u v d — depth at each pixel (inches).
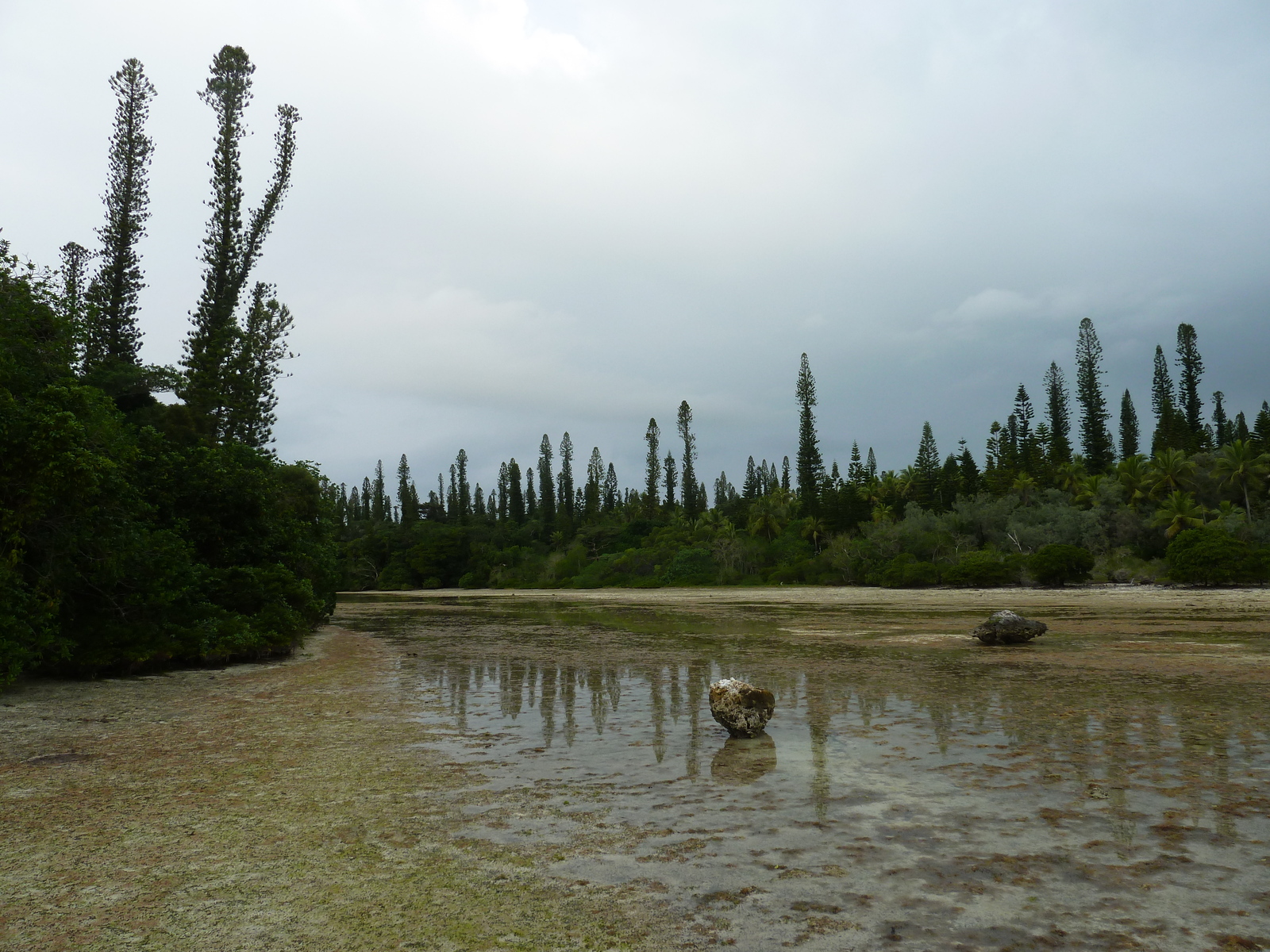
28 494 451.8
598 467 6491.1
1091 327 3727.9
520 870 187.3
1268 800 234.2
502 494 6392.7
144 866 192.1
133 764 305.3
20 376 504.4
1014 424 4242.1
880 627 1032.8
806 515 3855.8
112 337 1294.3
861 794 249.3
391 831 218.2
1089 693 449.7
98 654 565.6
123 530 562.3
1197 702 413.1
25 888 178.5
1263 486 2842.0
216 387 1291.8
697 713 411.2
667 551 4025.6
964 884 174.6
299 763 304.7
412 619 1446.9
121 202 1330.0
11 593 463.2
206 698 484.4
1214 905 161.0
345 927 155.9
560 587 4050.2
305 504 1033.5
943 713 390.0
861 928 152.6
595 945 146.7
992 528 3125.0
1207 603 1472.7
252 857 198.4
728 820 225.3
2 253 540.7
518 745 335.9
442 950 144.9
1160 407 3858.3
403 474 6584.6
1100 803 234.4
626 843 206.7
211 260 1408.7
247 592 727.7
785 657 676.1
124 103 1339.8
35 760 313.1
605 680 550.9
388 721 398.6
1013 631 746.2
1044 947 143.3
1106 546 2812.5
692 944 146.7
